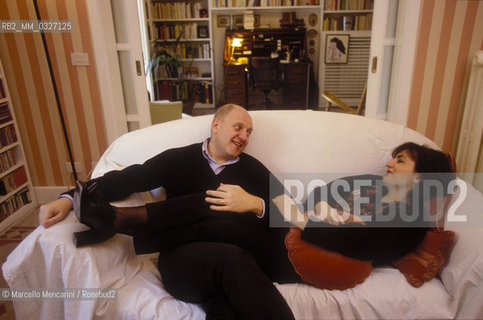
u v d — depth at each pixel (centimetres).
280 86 580
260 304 107
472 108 240
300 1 546
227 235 124
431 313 120
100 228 114
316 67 585
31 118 273
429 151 134
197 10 555
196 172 147
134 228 124
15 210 270
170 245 126
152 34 550
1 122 256
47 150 281
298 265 128
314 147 163
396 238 126
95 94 265
